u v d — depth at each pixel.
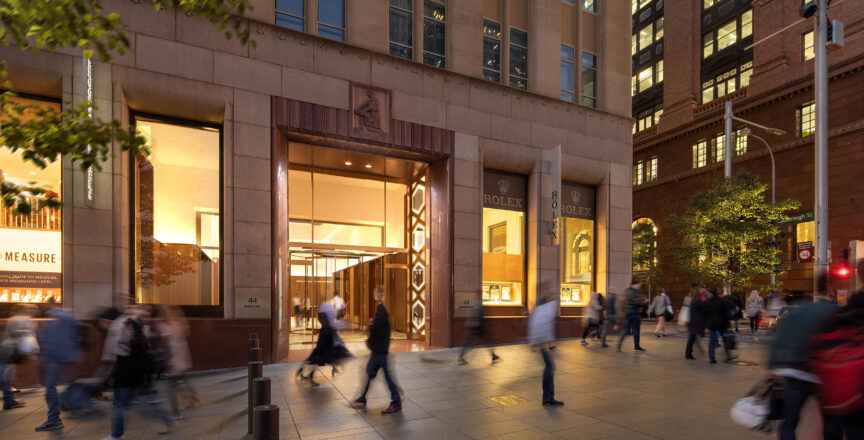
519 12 16.16
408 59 13.83
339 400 7.51
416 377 9.30
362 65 12.92
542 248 15.45
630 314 12.67
